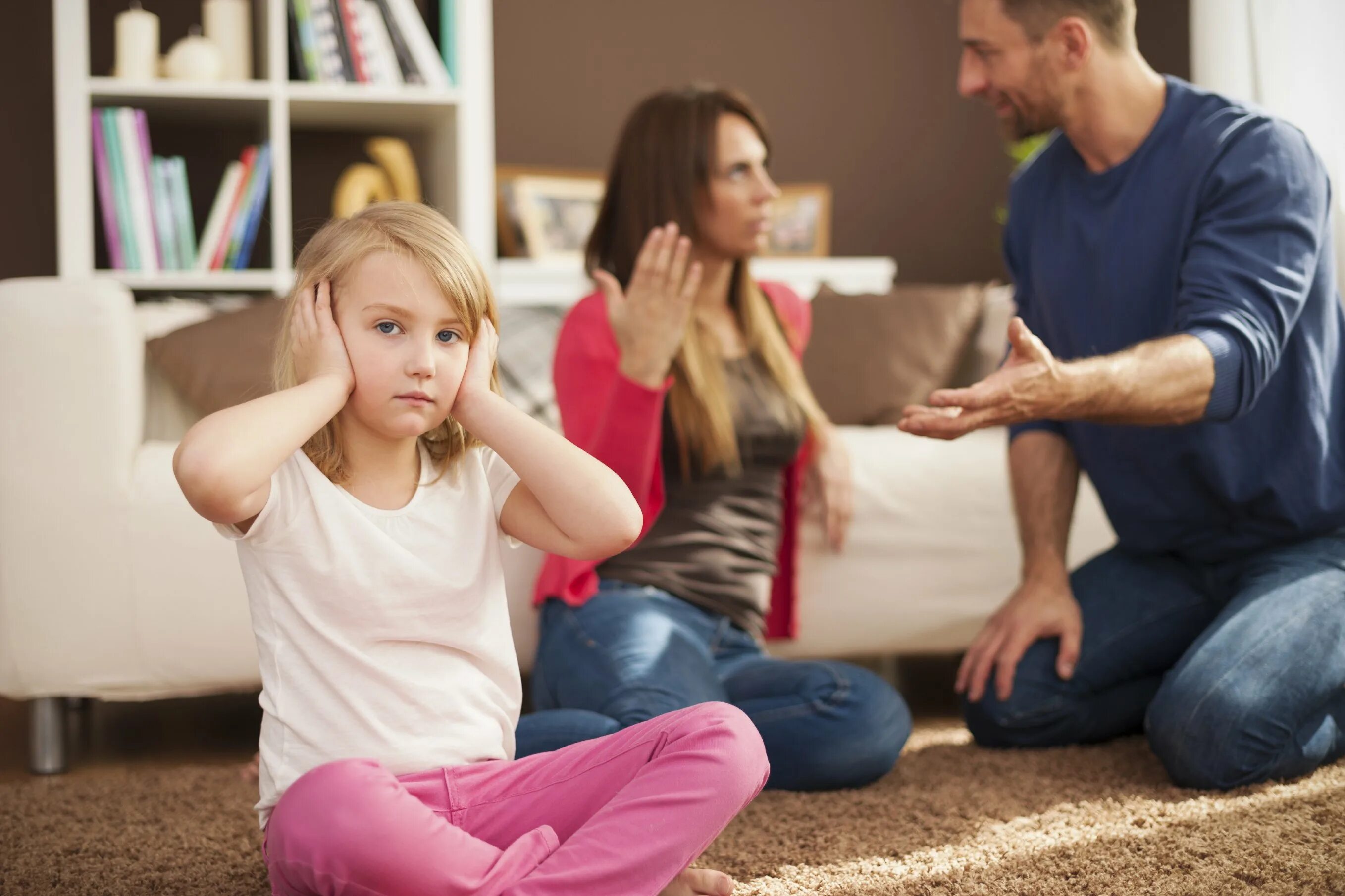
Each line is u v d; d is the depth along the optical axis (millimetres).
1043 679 1820
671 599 1769
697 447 1791
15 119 3566
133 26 3232
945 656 2748
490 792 1050
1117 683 1857
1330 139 1953
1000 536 2234
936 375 2738
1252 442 1743
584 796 1068
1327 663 1584
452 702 1048
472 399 1105
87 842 1465
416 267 1061
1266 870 1250
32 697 1879
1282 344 1610
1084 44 1770
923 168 4348
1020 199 2031
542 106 4004
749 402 1852
